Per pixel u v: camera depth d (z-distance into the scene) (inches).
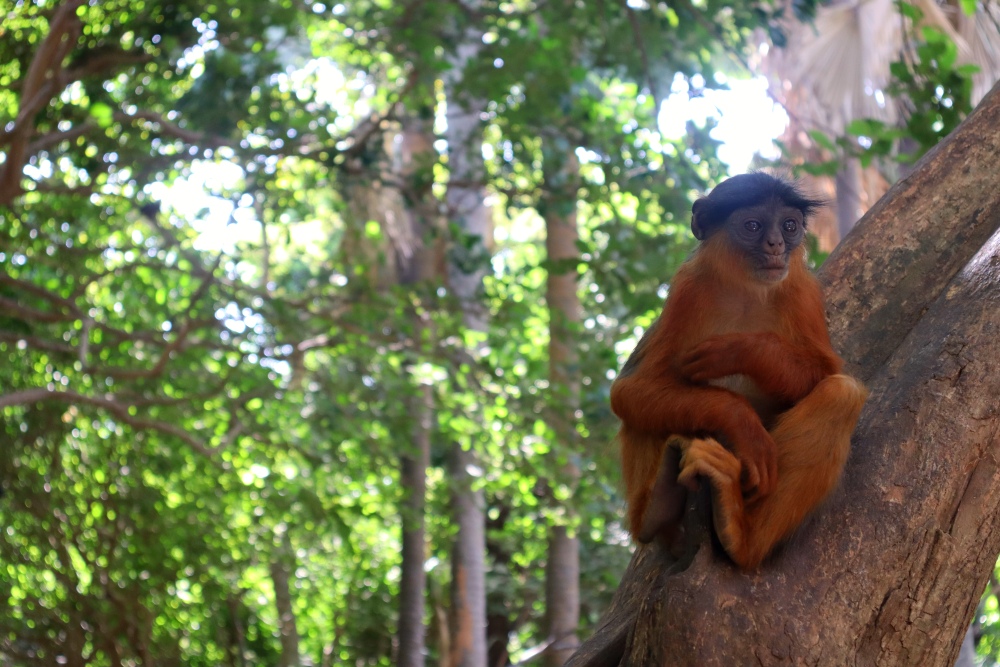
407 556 614.9
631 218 549.3
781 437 136.7
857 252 192.7
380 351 489.7
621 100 559.5
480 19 454.0
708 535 128.6
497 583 733.3
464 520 597.6
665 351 161.9
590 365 471.5
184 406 516.1
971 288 152.6
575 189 468.1
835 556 127.0
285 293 620.4
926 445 134.9
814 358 151.4
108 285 548.7
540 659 655.8
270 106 456.1
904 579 126.0
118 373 409.4
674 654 118.3
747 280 165.2
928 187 194.9
